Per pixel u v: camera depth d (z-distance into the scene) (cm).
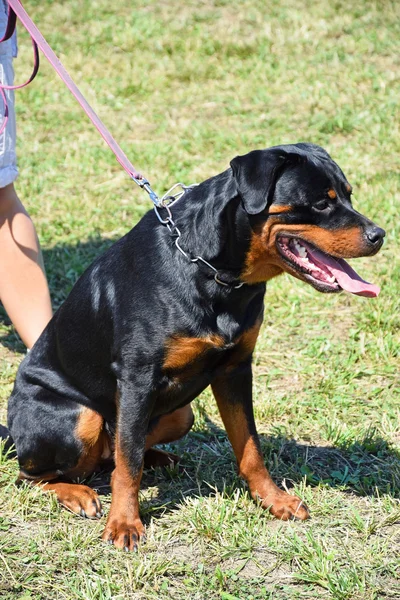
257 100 1020
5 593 324
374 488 407
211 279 353
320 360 551
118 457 363
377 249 349
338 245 349
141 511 381
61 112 1027
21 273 488
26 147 936
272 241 350
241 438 388
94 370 385
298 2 1261
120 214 783
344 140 916
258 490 390
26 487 396
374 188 783
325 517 382
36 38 449
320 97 1014
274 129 951
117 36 1203
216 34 1191
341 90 1027
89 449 394
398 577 337
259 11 1245
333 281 356
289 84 1058
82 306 390
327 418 479
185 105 1032
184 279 354
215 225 351
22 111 1030
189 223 361
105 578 334
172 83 1094
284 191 346
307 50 1141
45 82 1096
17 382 418
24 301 489
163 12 1262
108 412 392
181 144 923
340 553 353
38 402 400
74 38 1207
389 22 1193
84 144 934
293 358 557
